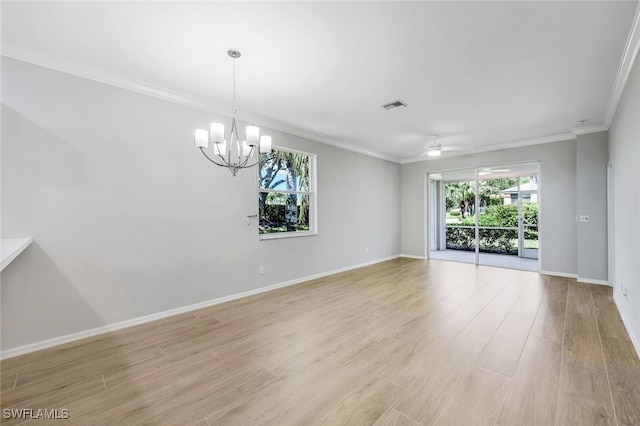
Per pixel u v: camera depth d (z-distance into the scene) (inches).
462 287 171.5
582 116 156.6
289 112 151.2
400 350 94.5
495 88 121.9
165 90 123.9
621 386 73.8
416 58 98.6
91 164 107.8
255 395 72.3
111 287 112.1
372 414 64.9
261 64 102.9
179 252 130.9
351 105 141.2
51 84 99.7
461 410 65.8
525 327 111.9
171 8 74.5
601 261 173.6
